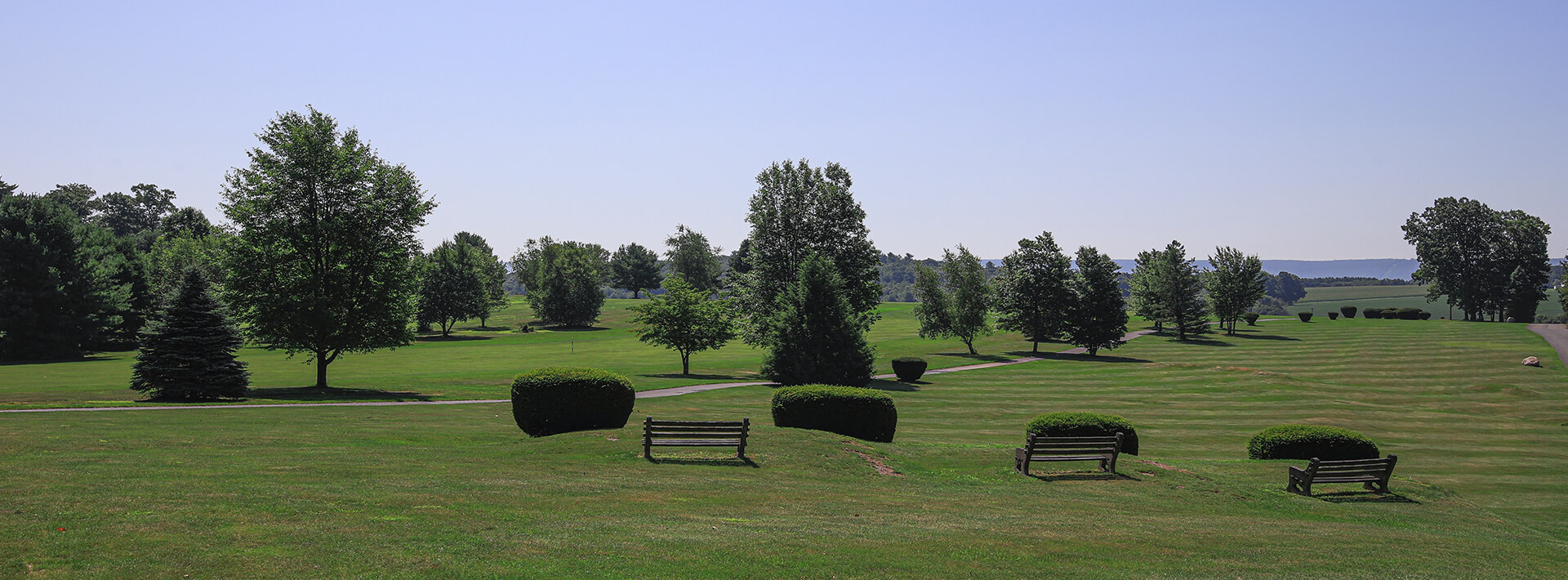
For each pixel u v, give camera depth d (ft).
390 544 32.07
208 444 59.88
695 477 51.67
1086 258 256.32
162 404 97.09
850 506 46.06
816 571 31.78
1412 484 63.98
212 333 108.06
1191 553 38.50
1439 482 75.31
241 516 34.91
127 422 74.43
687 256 504.84
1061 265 257.75
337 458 53.83
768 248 197.67
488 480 47.26
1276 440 72.59
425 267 143.13
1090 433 70.08
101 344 242.78
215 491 39.78
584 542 34.30
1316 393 148.46
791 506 44.78
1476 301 388.37
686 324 179.01
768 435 65.26
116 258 247.50
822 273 160.04
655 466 54.60
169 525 32.86
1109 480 59.62
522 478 48.57
